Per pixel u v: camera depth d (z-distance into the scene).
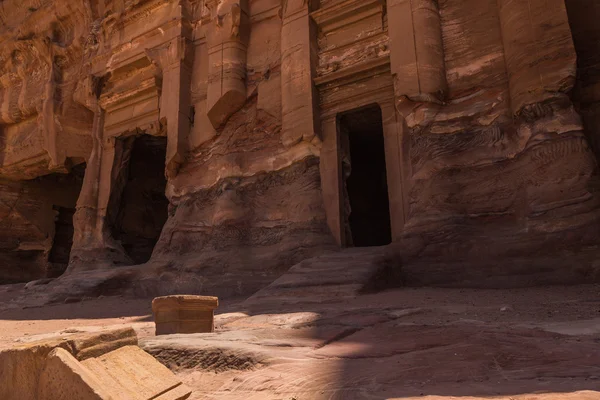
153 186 25.61
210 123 18.03
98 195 21.45
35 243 27.17
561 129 9.83
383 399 2.80
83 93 22.44
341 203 14.33
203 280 15.27
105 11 22.92
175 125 18.41
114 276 17.02
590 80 11.01
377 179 21.03
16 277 26.77
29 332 8.84
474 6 12.59
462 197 11.16
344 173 15.18
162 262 16.83
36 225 26.98
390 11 13.52
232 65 17.30
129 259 21.33
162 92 19.45
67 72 24.06
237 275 14.80
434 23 12.84
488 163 11.08
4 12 27.44
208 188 17.20
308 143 14.87
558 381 2.91
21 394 2.82
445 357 3.77
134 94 20.86
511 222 10.34
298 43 15.64
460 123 11.88
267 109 16.39
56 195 28.03
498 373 3.22
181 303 6.09
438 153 11.78
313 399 2.97
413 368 3.51
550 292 8.05
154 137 24.02
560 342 3.98
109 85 22.28
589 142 10.67
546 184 9.73
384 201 20.78
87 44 22.95
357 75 14.66
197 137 18.27
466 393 2.78
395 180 13.26
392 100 13.98
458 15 12.80
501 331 4.68
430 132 12.13
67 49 23.81
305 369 3.65
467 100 12.09
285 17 16.22
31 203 27.03
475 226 10.77
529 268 9.44
